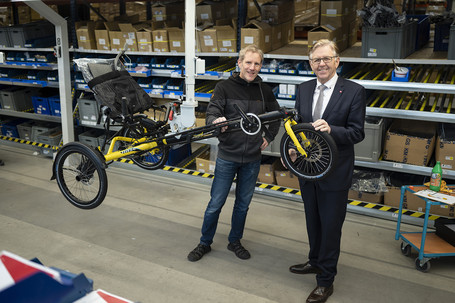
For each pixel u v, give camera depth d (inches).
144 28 199.5
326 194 112.9
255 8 211.6
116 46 207.2
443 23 165.2
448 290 125.3
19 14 264.4
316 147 109.1
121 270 134.5
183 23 191.6
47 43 239.9
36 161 232.5
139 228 161.6
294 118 116.2
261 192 188.7
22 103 254.7
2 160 229.6
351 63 185.9
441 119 150.7
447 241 138.6
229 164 128.6
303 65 174.7
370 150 162.9
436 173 135.4
